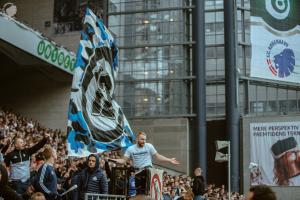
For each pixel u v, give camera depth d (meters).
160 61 46.22
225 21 44.66
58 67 38.06
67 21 45.22
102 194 10.39
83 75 12.02
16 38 33.00
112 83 13.14
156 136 44.97
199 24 45.06
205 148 43.22
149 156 11.77
